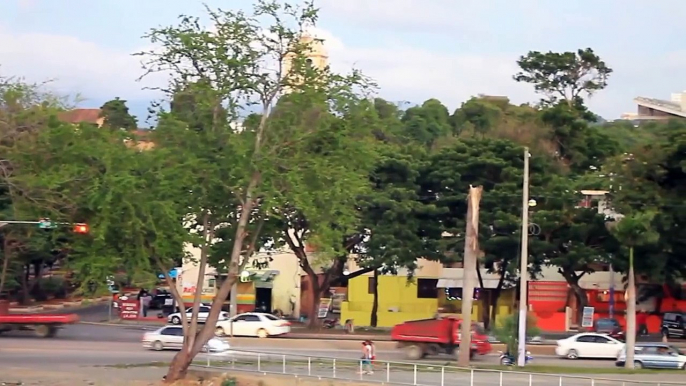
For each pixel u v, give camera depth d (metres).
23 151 40.25
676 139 59.31
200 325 63.12
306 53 37.22
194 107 37.16
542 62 121.25
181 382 36.66
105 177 35.34
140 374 39.06
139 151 36.66
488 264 65.38
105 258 36.72
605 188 63.12
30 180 38.53
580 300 68.88
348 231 40.00
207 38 36.09
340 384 36.09
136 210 35.81
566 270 67.25
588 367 46.38
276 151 37.03
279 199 36.34
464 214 65.50
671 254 60.72
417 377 37.06
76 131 38.19
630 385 35.31
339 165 37.56
